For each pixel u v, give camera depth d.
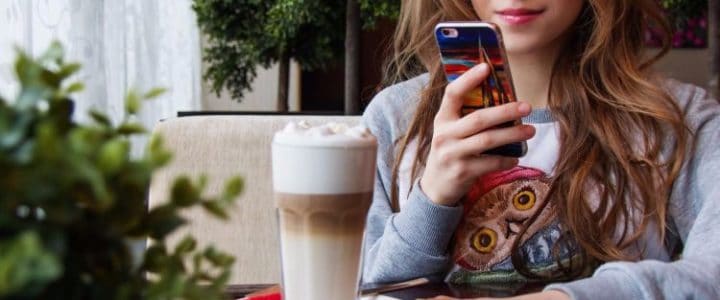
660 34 1.32
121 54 2.47
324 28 2.72
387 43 1.58
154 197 1.40
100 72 2.25
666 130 1.23
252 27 2.71
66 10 2.15
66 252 0.35
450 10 1.32
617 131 1.21
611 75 1.24
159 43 2.76
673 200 1.22
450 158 1.05
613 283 0.86
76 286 0.35
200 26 2.75
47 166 0.33
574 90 1.24
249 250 1.44
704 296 0.87
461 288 1.07
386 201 1.30
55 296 0.35
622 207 1.19
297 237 0.71
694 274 0.88
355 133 0.71
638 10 1.27
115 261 0.37
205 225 1.43
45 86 0.36
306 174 0.70
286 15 2.55
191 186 0.39
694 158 1.22
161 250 0.41
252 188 1.44
